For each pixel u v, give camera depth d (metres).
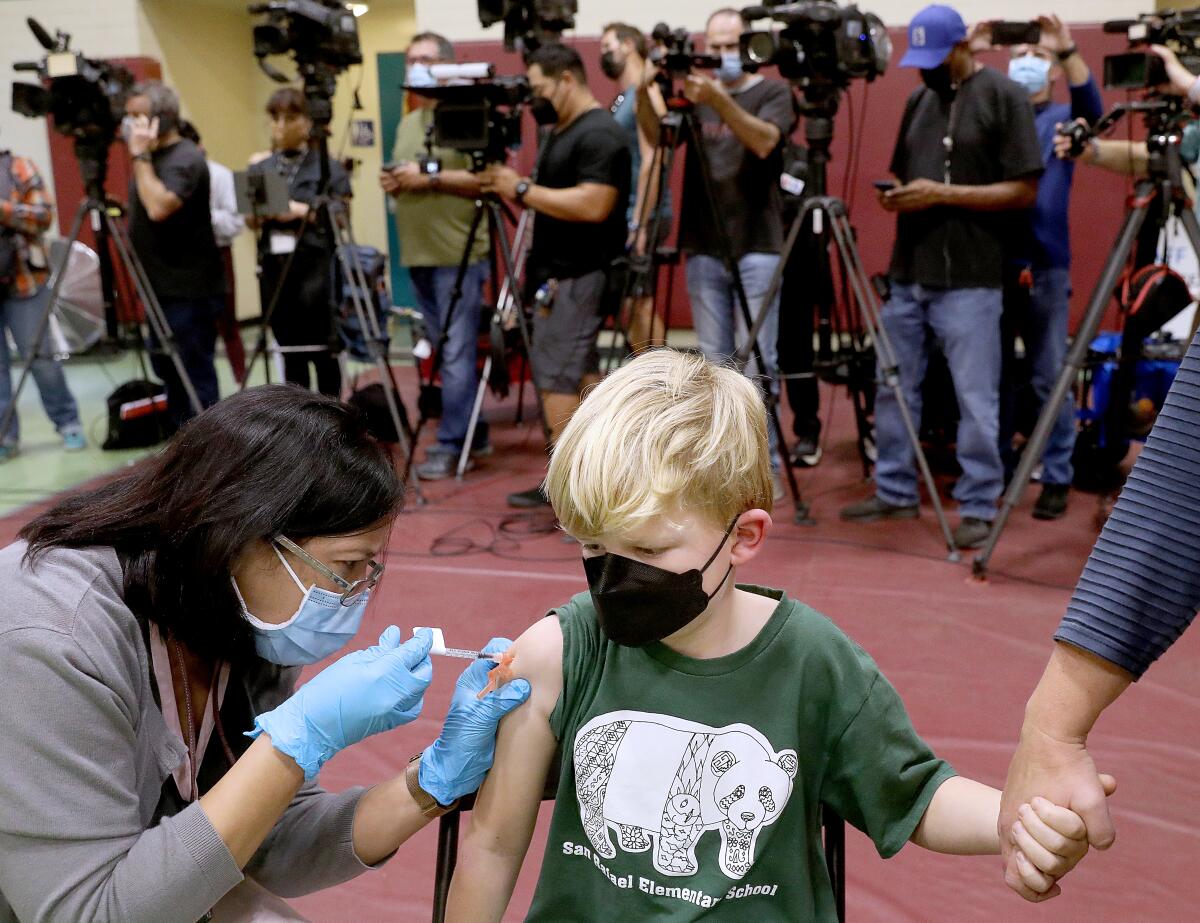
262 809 1.07
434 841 2.12
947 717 2.52
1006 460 4.32
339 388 4.91
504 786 1.11
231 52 9.55
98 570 1.10
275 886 1.31
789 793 1.06
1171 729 2.46
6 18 8.19
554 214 3.85
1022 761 0.94
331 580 1.12
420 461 4.86
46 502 4.21
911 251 3.71
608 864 1.08
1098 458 4.27
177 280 4.87
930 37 3.47
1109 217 6.64
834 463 4.78
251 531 1.06
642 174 4.94
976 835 1.02
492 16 4.25
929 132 3.66
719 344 4.28
